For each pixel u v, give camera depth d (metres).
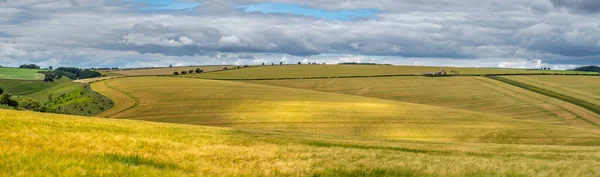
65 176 9.19
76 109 116.06
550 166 18.62
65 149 13.99
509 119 103.69
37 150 12.15
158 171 10.75
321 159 18.56
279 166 15.55
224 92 132.50
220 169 13.08
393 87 187.38
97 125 26.39
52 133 18.56
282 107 108.25
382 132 87.31
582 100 152.25
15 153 11.01
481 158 23.84
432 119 98.94
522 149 35.91
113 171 10.14
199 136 26.34
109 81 167.88
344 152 22.61
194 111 106.75
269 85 178.12
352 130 88.38
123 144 17.75
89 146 15.90
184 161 14.26
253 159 17.25
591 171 17.20
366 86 190.50
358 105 114.94
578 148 40.78
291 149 22.28
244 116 100.00
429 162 18.73
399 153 25.72
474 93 171.00
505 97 161.75
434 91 177.12
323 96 136.50
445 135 85.75
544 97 159.00
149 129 27.95
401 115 102.31
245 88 146.62
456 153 29.38
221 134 31.53
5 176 8.70
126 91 137.25
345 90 182.88
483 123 96.38
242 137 29.44
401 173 14.25
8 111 32.25
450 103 156.12
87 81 173.50
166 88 141.25
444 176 14.12
